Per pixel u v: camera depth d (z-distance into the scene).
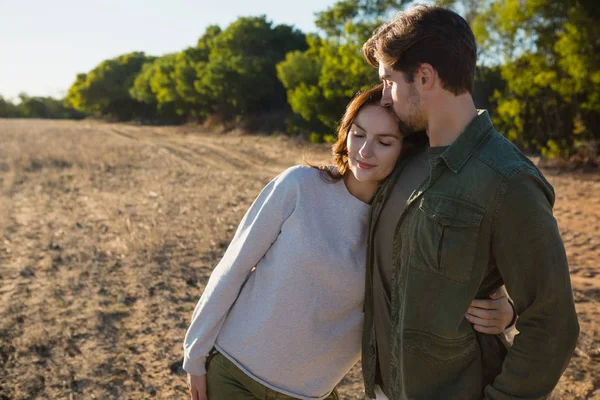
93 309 4.77
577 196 10.59
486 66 20.02
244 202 9.78
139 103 56.69
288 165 18.11
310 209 1.83
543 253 1.34
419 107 1.50
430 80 1.45
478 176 1.41
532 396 1.40
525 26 14.95
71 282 5.46
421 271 1.49
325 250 1.81
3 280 5.57
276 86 35.72
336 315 1.89
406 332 1.53
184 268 5.94
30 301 4.97
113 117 58.53
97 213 8.96
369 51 1.67
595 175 13.68
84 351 4.02
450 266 1.43
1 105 81.12
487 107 20.08
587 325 4.34
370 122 1.71
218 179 13.08
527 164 1.40
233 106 36.69
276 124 31.19
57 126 40.03
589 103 14.41
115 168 15.23
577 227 7.98
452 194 1.44
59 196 10.71
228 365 1.92
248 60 35.03
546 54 15.08
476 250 1.42
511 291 1.42
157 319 4.61
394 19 1.54
